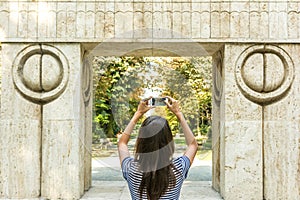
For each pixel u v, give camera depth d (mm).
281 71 4809
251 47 4844
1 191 4797
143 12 4871
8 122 4828
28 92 4828
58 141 4852
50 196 4832
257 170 4809
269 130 4828
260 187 4801
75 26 4871
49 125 4859
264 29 4840
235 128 4832
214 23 4855
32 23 4863
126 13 4879
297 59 4832
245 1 4859
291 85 4832
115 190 5535
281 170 4812
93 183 6137
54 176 4840
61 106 4863
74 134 4848
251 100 4852
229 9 4859
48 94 4832
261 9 4852
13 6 4859
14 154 4820
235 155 4820
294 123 4820
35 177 4820
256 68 4820
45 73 4805
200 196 5098
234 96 4848
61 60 4852
